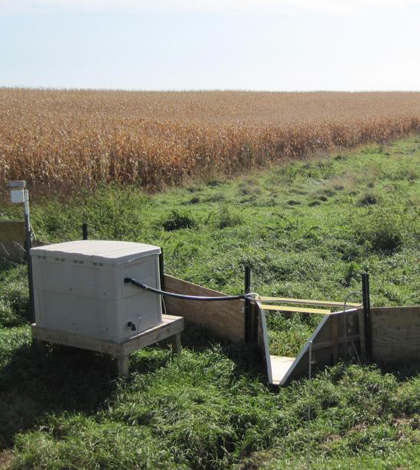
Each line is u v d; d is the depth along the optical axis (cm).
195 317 817
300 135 2855
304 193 1888
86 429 564
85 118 3241
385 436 547
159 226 1412
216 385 649
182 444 548
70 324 679
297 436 558
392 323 691
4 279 1028
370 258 1097
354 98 7362
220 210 1571
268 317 830
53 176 1803
